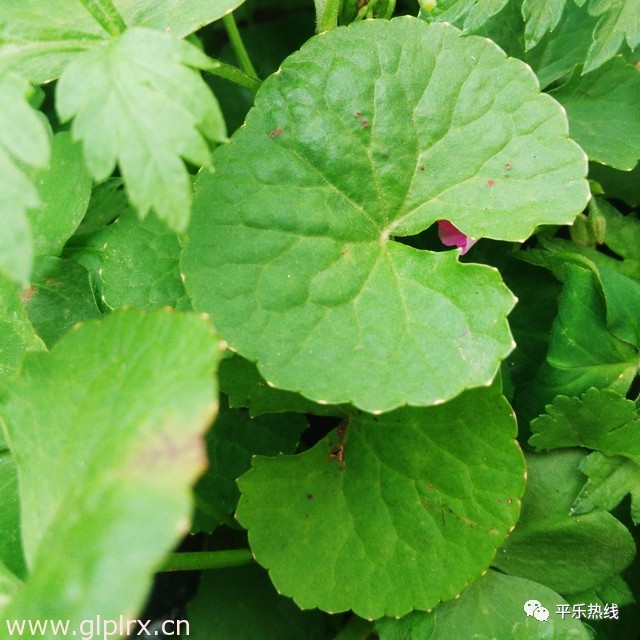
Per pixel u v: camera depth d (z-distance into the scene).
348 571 0.25
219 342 0.22
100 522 0.20
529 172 0.24
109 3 0.23
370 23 0.24
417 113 0.24
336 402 0.23
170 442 0.21
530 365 0.26
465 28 0.25
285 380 0.23
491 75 0.24
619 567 0.25
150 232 0.25
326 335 0.23
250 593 0.27
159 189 0.22
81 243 0.26
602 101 0.26
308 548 0.25
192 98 0.22
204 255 0.24
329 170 0.24
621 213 0.27
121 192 0.27
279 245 0.24
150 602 0.28
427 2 0.25
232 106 0.29
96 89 0.22
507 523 0.24
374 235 0.24
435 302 0.24
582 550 0.25
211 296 0.23
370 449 0.25
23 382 0.23
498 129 0.24
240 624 0.27
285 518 0.25
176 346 0.22
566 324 0.25
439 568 0.24
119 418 0.22
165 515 0.20
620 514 0.25
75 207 0.26
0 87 0.22
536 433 0.25
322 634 0.27
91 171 0.22
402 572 0.25
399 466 0.25
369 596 0.25
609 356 0.25
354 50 0.24
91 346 0.22
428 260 0.24
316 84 0.24
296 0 0.31
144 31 0.22
